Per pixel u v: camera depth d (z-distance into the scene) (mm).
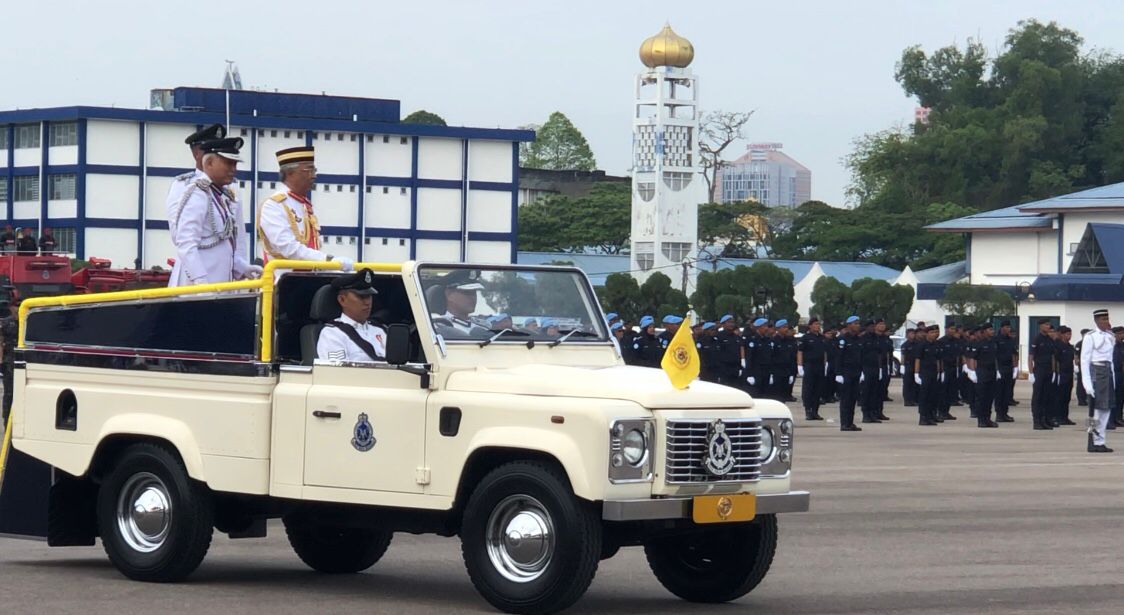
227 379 11727
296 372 11500
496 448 10586
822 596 12117
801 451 28219
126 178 73188
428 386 10922
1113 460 26719
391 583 12477
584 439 10188
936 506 18891
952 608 11602
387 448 11031
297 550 13070
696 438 10594
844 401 35500
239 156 12969
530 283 11945
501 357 11359
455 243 79750
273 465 11516
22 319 13102
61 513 12875
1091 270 71188
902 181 120812
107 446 12508
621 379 10789
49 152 73625
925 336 37875
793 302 65750
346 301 11703
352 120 77312
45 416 12805
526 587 10375
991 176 121000
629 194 112125
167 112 73375
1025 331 70250
